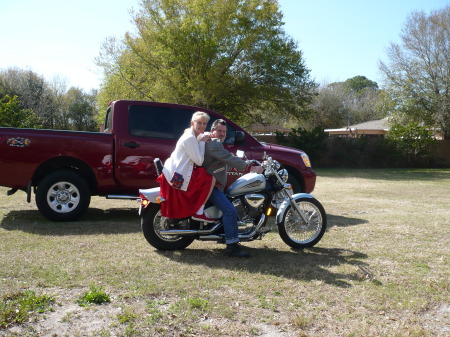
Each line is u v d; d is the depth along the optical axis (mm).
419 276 4555
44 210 7105
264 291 4039
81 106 49562
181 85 24594
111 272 4500
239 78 25453
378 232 6781
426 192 13305
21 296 3734
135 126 7586
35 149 7039
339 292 4043
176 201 5090
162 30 25062
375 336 3162
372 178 19141
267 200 5539
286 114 29406
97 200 10289
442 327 3359
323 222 5824
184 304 3662
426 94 31188
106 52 28312
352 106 62375
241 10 25031
